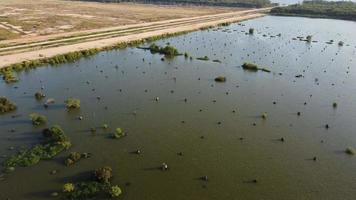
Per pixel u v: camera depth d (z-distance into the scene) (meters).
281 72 102.06
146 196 46.66
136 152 56.88
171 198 46.50
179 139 61.72
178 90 85.12
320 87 90.38
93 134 62.19
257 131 65.69
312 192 48.78
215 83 90.94
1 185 47.69
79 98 78.00
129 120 68.25
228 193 47.97
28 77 90.38
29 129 62.91
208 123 68.25
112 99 78.12
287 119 71.06
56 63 101.94
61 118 67.88
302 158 57.00
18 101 75.19
